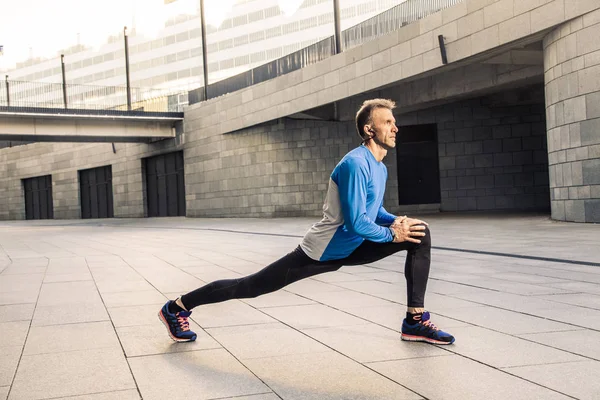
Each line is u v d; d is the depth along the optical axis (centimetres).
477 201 2694
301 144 2811
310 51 2489
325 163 2764
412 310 370
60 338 416
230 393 285
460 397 268
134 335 421
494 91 2220
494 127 2684
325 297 554
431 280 652
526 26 1606
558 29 1566
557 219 1647
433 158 2747
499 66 2070
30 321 481
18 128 3125
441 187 2725
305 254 348
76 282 726
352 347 366
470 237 1254
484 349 350
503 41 1667
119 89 3516
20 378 319
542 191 2662
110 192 4222
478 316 448
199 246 1295
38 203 4875
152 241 1537
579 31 1488
